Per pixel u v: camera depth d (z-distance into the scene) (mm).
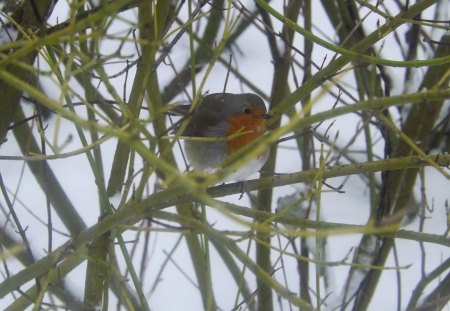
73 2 4762
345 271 10445
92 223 11281
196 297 10375
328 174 5969
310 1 8859
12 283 6109
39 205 11227
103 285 6656
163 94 10578
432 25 6453
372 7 6805
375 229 4496
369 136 9031
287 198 9562
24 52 4371
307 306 5762
